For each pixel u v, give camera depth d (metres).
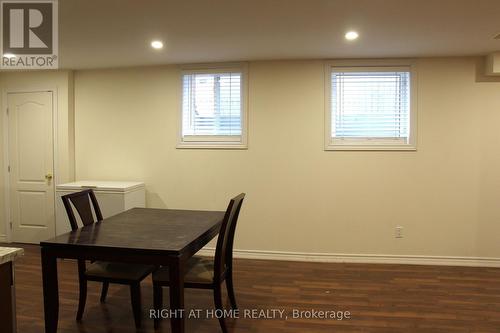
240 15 2.74
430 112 4.02
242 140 4.28
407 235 4.10
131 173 4.56
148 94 4.48
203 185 4.39
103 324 2.75
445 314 2.88
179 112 4.41
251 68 4.23
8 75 4.77
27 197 4.81
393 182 4.10
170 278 2.17
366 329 2.66
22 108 4.75
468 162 4.00
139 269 2.65
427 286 3.45
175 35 3.22
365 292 3.31
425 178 4.05
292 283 3.54
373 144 4.12
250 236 4.32
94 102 4.62
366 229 4.14
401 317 2.84
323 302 3.11
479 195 4.00
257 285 3.49
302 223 4.23
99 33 3.14
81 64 4.31
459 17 2.78
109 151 4.61
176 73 4.39
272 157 4.24
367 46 3.58
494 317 2.83
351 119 4.17
